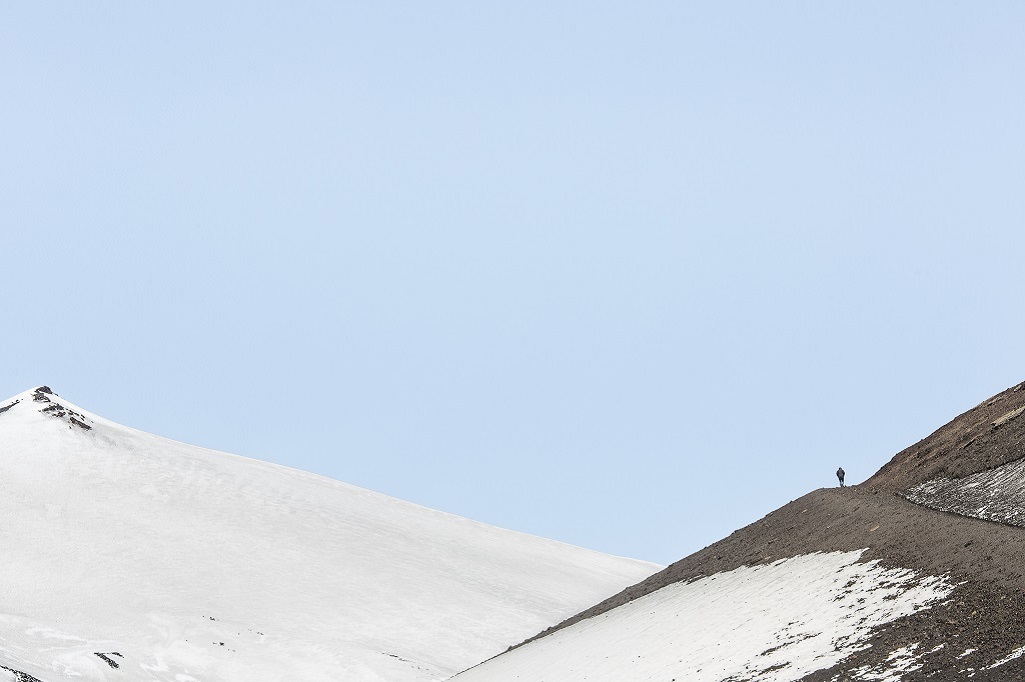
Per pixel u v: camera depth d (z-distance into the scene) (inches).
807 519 3065.9
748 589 2503.7
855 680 1454.2
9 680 3011.8
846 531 2566.4
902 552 2033.7
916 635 1512.1
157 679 3804.1
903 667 1416.1
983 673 1270.9
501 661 3668.8
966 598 1542.8
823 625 1828.2
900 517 2423.7
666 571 3801.7
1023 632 1320.1
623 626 2930.6
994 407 3284.9
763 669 1744.6
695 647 2161.7
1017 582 1486.2
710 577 3029.0
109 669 3725.4
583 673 2466.8
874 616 1712.6
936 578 1723.7
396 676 4165.8
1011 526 1932.8
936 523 2171.5
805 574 2321.6
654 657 2261.3
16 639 3873.0
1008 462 2461.9
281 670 4143.7
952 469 2770.7
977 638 1381.6
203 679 3951.8
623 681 2166.6
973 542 1830.7
